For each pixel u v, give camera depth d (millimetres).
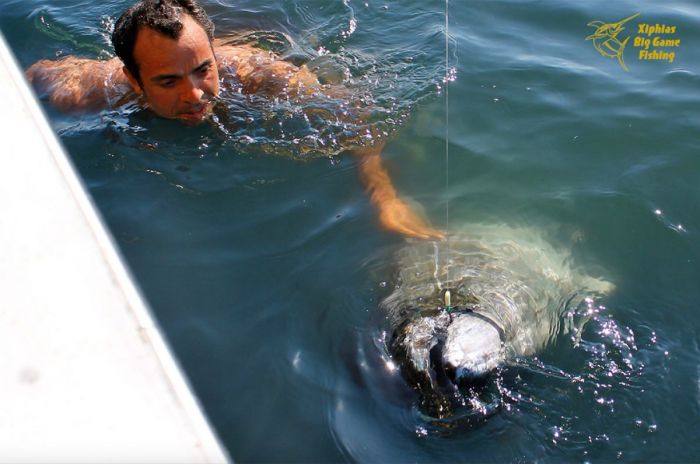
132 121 3984
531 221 3402
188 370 2629
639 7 5180
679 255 3219
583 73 4473
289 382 2586
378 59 4539
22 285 1627
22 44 4789
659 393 2557
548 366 2654
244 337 2766
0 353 1508
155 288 2986
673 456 2367
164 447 1387
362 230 3293
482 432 2412
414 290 2920
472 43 4738
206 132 3893
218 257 3152
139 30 3664
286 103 4078
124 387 1468
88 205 1824
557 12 5109
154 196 3502
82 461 1352
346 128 3936
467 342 2539
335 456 2336
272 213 3410
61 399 1443
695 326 2844
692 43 4766
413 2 5156
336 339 2750
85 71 4352
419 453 2352
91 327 1559
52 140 1977
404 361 2574
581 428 2443
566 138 3949
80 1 5266
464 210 3459
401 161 3764
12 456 1352
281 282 3018
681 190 3568
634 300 2979
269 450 2352
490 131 3998
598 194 3564
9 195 1811
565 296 2994
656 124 4027
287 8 5055
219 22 4848
